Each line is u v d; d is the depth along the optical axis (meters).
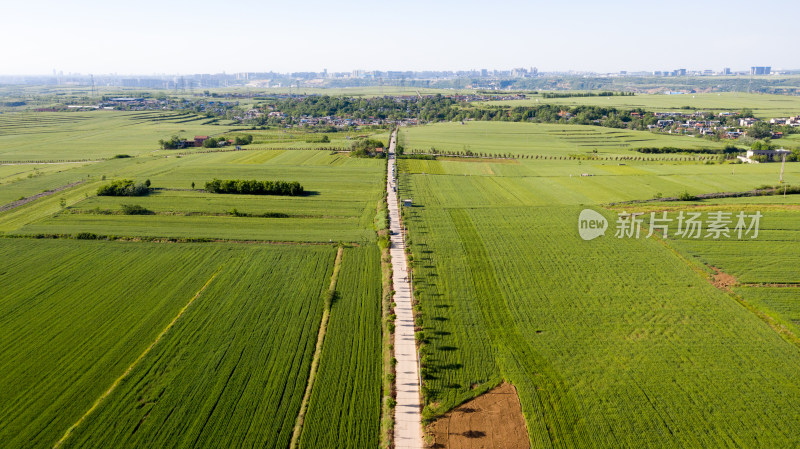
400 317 60.50
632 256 79.12
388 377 48.81
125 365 50.88
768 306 62.69
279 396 46.34
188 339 55.44
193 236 88.25
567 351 53.72
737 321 59.25
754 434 41.81
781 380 48.44
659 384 48.22
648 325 58.69
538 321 59.78
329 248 83.19
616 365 51.22
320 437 41.59
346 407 45.09
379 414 44.38
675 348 54.09
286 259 78.19
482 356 52.81
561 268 74.81
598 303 64.06
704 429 42.47
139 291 67.19
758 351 53.25
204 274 72.50
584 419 43.72
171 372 49.59
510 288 68.31
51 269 74.00
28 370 50.00
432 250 82.38
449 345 54.75
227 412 44.28
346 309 62.41
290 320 59.75
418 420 43.62
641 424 43.09
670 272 73.00
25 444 40.56
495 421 43.69
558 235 89.44
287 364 51.09
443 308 62.84
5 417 43.53
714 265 75.50
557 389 47.59
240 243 85.31
